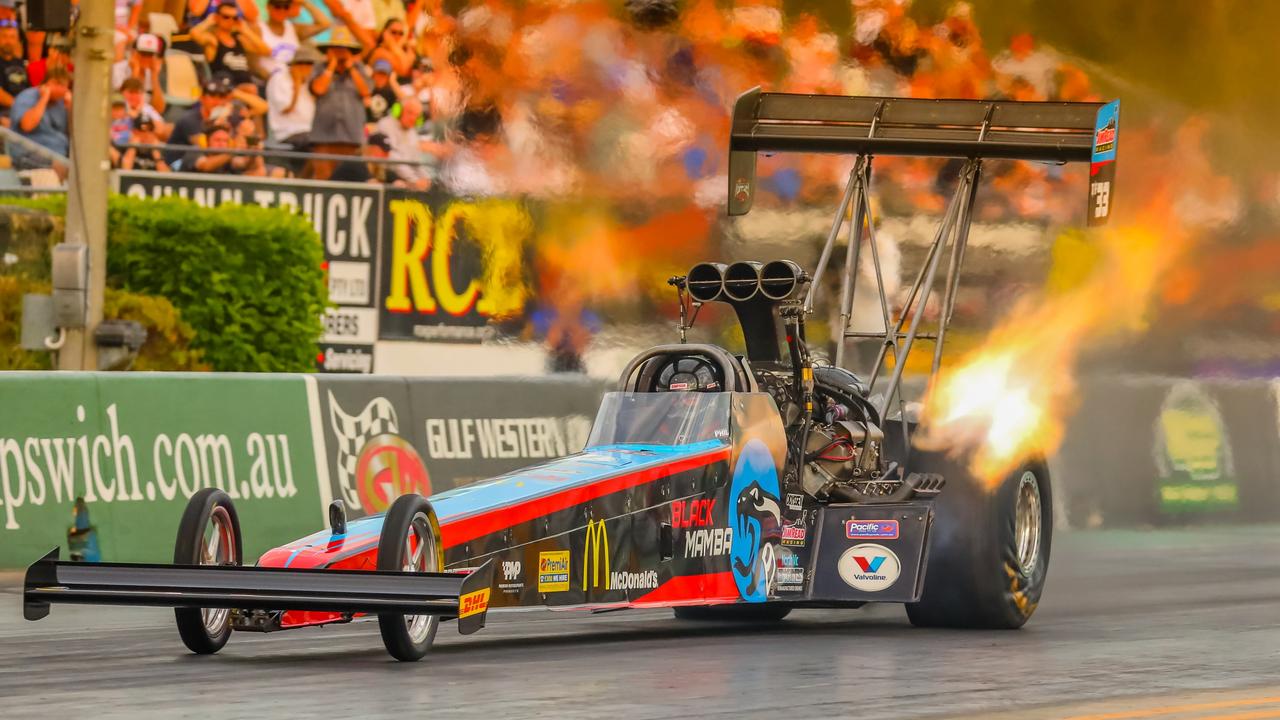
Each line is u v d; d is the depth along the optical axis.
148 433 38.97
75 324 41.41
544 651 26.19
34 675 23.20
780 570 28.95
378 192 61.59
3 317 46.38
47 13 40.62
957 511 30.09
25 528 37.19
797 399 30.58
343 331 61.09
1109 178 31.81
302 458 41.28
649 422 28.47
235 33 60.78
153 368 47.50
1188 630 30.23
